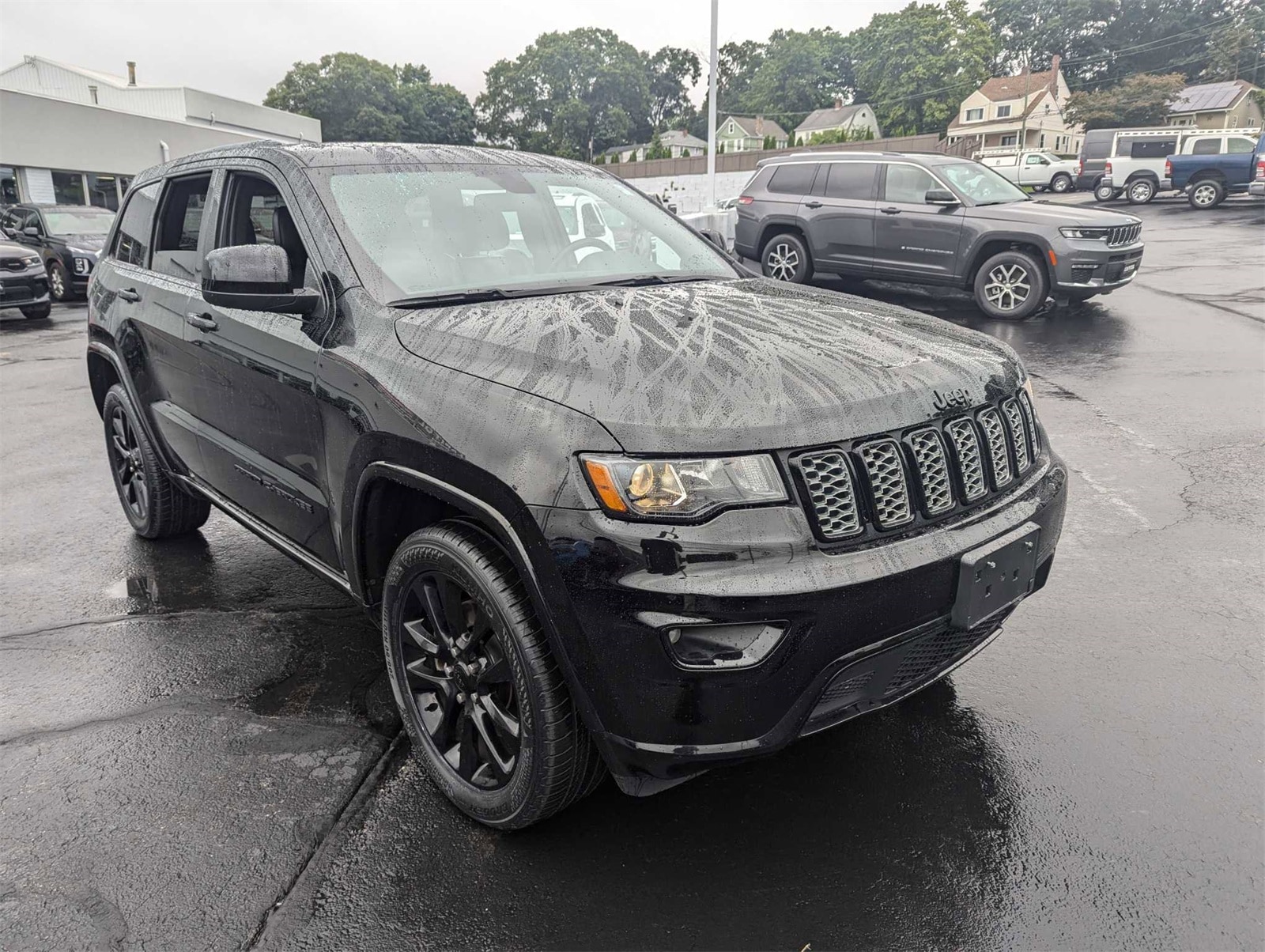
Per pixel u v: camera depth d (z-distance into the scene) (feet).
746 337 7.72
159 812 8.18
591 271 10.36
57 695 10.26
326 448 8.80
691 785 8.39
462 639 7.76
